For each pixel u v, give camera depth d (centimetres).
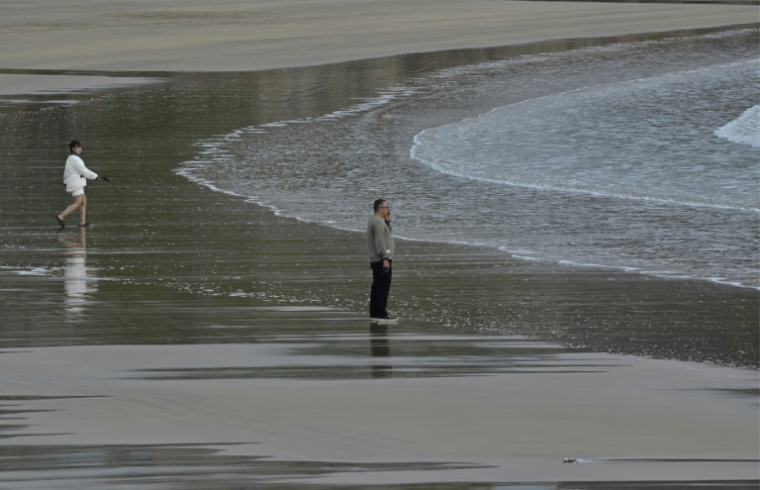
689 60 16838
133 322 4116
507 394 3086
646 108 12650
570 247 6034
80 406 2959
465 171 9088
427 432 2727
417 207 7506
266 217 6994
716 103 13012
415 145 10300
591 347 3725
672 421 2822
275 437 2686
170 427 2767
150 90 13712
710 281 5044
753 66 16188
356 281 5006
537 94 13725
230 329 3997
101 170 8838
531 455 2555
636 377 3288
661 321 4166
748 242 6203
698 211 7362
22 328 4006
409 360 3516
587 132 11125
